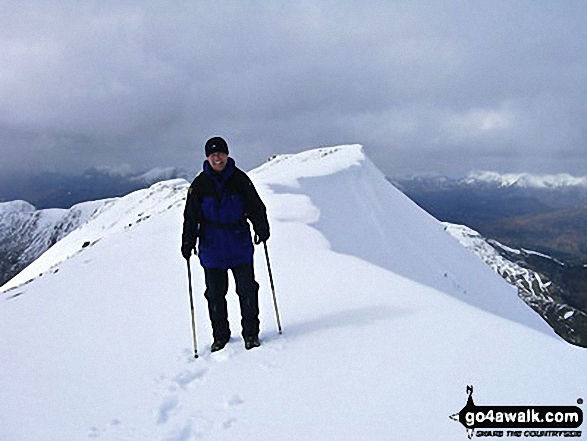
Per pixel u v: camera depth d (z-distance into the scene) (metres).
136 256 17.16
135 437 5.18
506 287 36.94
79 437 5.26
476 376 5.77
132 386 6.37
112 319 9.35
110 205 124.12
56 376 6.81
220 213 7.16
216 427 5.21
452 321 7.48
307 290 9.84
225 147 7.10
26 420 5.67
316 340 7.16
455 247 38.81
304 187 31.50
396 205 38.44
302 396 5.65
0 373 6.97
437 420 4.98
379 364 6.23
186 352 7.34
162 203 63.50
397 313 7.96
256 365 6.57
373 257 22.94
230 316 8.85
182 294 11.01
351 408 5.32
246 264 7.29
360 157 42.72
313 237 17.44
